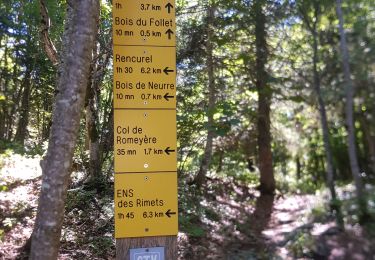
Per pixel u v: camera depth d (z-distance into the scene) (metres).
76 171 9.41
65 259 6.07
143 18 3.59
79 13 3.59
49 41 6.48
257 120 13.07
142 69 3.57
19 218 7.01
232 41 10.37
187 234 8.41
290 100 9.36
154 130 3.56
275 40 9.94
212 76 10.20
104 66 7.67
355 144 6.66
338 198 6.89
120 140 3.51
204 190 12.48
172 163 3.57
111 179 9.03
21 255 5.90
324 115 7.29
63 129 3.50
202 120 9.74
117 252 3.47
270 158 14.05
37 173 9.62
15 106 16.97
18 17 14.44
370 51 6.55
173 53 3.63
